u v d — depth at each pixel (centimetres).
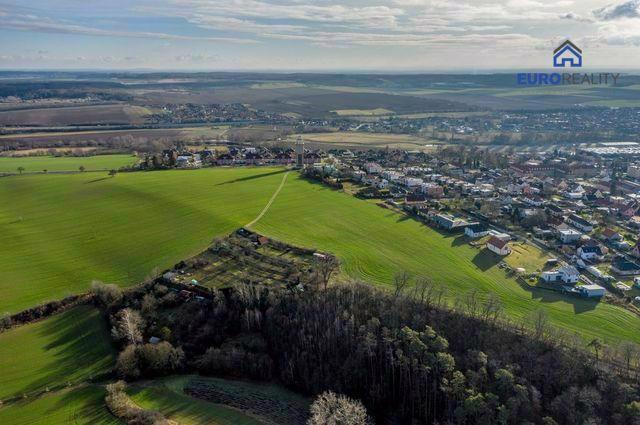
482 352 10156
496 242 15900
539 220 18250
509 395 9162
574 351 10225
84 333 12431
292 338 11625
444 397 9738
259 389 10994
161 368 11281
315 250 15638
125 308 12825
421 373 9988
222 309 12638
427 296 12394
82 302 13638
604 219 19162
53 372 11100
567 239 16788
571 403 8894
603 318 11900
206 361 11406
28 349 11875
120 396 10225
